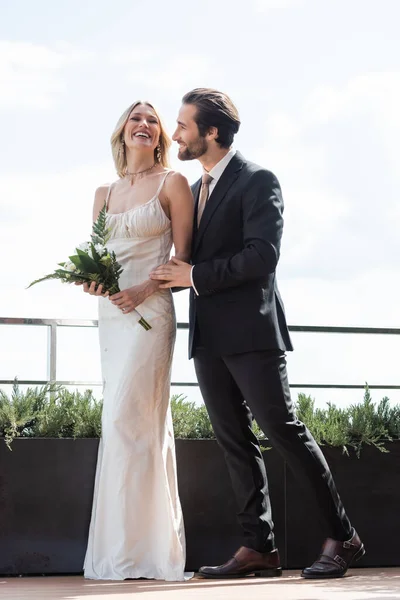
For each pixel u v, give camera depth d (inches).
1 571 167.3
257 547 164.4
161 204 173.5
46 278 167.0
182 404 188.2
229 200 166.7
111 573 162.6
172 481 168.9
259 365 162.1
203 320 166.6
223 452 177.0
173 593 140.4
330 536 163.6
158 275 166.7
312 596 134.6
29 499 169.5
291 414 163.3
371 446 183.3
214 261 163.8
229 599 131.6
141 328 168.9
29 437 173.8
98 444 172.7
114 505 164.9
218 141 169.0
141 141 175.2
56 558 169.3
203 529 175.0
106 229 171.6
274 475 178.2
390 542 182.2
